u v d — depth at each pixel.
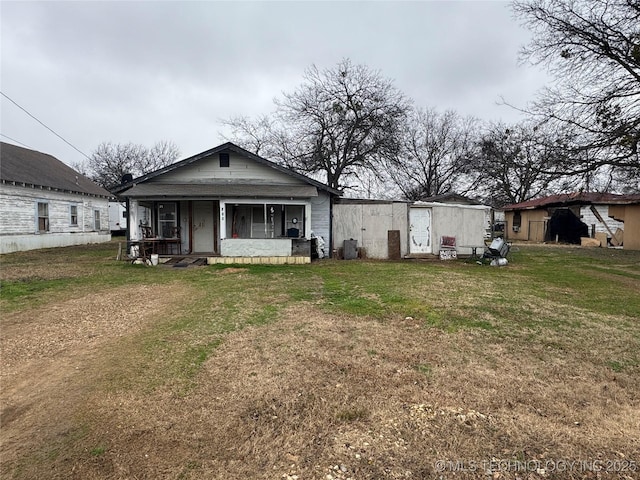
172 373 3.70
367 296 7.07
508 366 3.84
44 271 10.46
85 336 4.91
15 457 2.46
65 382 3.56
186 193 12.61
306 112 25.91
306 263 12.76
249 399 3.17
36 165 19.64
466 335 4.78
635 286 8.55
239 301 6.75
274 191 13.21
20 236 16.56
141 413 2.98
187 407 3.06
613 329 5.09
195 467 2.35
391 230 14.75
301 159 26.50
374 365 3.85
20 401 3.21
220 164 14.39
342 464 2.36
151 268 11.39
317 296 7.14
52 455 2.48
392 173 28.97
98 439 2.65
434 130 35.53
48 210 18.53
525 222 28.19
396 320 5.46
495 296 7.09
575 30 11.09
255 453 2.48
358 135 26.09
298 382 3.47
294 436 2.66
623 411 2.99
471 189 35.31
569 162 10.97
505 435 2.65
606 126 10.95
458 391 3.29
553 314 5.84
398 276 9.68
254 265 12.25
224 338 4.69
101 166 43.62
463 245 15.36
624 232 20.30
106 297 7.23
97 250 17.48
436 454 2.45
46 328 5.25
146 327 5.27
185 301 6.86
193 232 14.43
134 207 12.88
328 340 4.59
